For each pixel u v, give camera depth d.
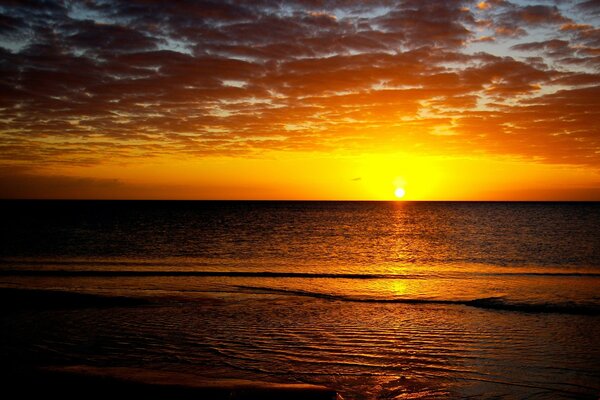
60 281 21.20
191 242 40.91
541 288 20.17
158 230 53.66
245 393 8.20
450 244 41.22
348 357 10.87
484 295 18.53
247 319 14.41
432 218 87.25
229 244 39.72
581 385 9.27
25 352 11.07
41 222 67.44
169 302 16.88
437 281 22.17
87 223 65.56
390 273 24.80
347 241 43.88
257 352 11.18
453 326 13.71
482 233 52.47
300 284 21.09
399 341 12.16
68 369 9.38
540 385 9.27
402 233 53.28
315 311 15.62
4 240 41.38
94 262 28.11
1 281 21.08
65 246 37.06
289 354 11.05
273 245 39.47
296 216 93.75
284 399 8.03
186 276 22.98
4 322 13.88
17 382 8.59
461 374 9.84
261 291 19.28
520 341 12.24
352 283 21.44
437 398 8.63
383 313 15.37
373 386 9.18
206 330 13.10
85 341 11.98
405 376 9.71
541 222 71.94
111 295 17.95
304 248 37.66
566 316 15.02
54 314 14.91
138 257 30.84
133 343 11.84
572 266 28.05
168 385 8.51
